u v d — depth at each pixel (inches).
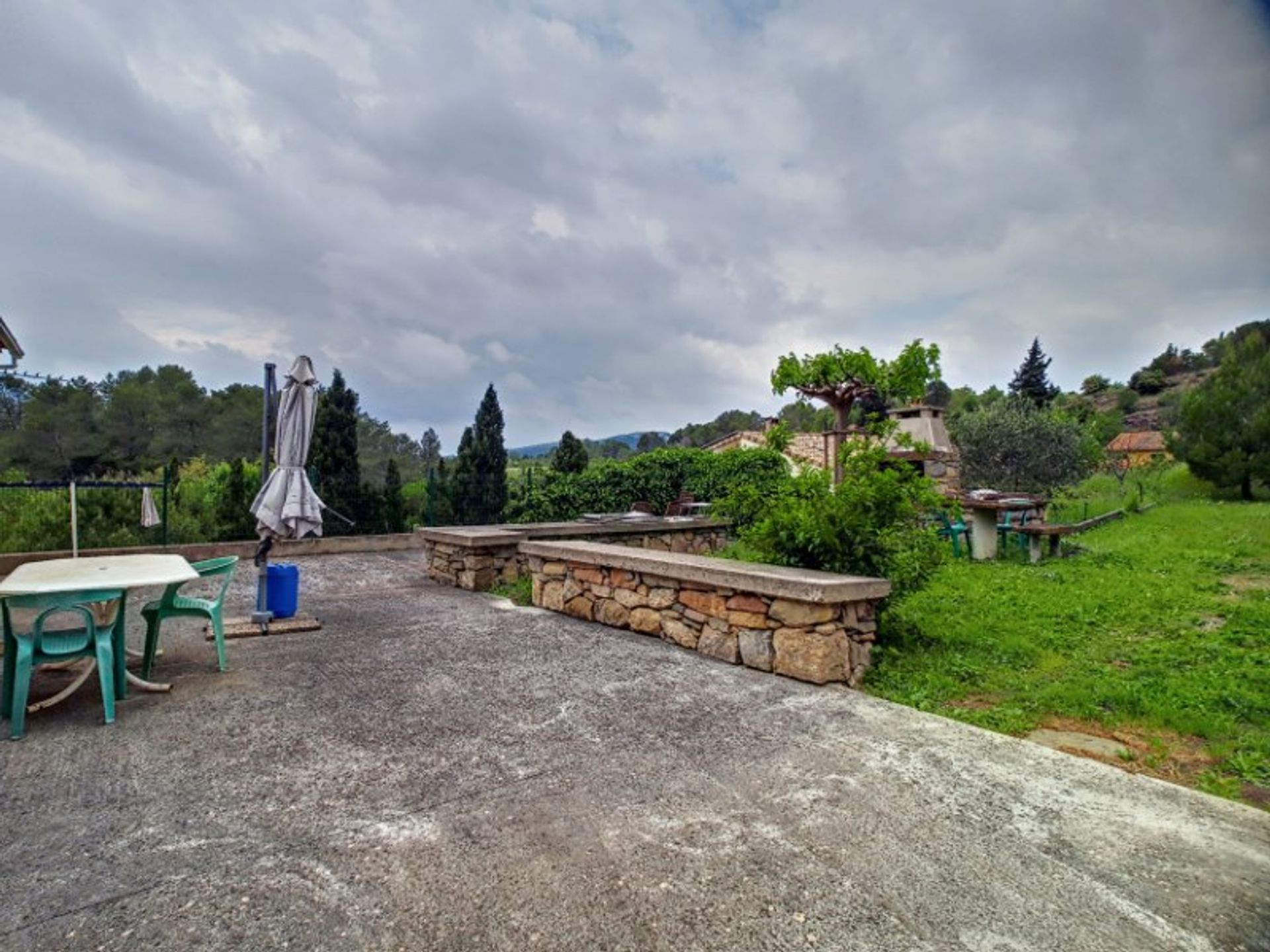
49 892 80.5
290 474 221.6
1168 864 89.4
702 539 411.5
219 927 74.7
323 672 174.4
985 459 638.5
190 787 109.3
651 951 71.9
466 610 256.8
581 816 100.8
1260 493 701.3
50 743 126.6
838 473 254.4
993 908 79.7
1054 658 189.2
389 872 85.9
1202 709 146.9
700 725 139.6
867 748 128.2
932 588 293.9
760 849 92.3
